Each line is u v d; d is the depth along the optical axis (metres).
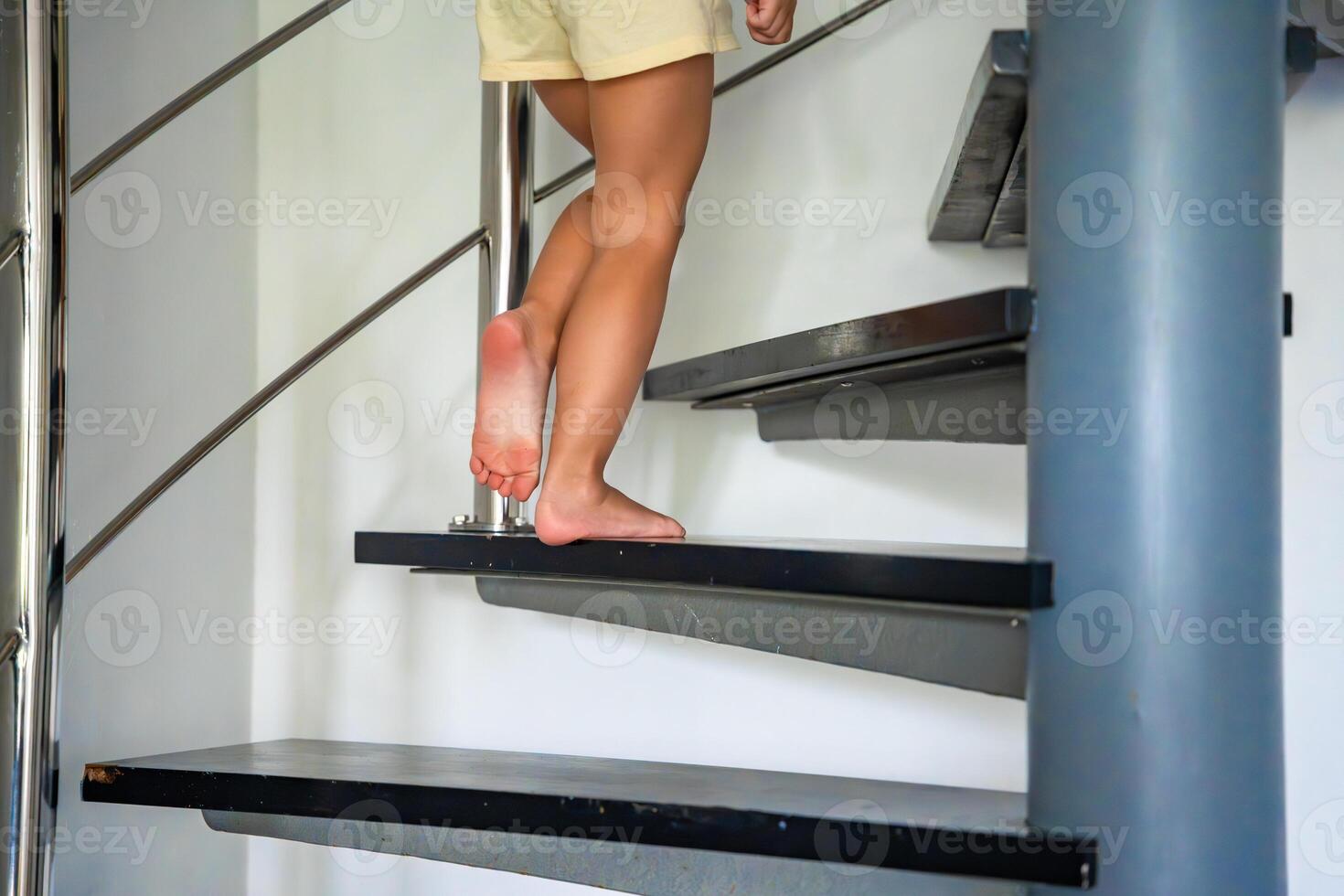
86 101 1.73
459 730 2.01
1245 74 1.07
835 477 1.85
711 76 1.40
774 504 1.88
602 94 1.36
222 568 2.02
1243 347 1.06
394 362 2.05
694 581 1.21
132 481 1.82
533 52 1.52
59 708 1.27
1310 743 1.65
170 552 1.90
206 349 1.97
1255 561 1.07
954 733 1.80
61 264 1.25
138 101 1.83
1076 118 1.06
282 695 2.07
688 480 1.92
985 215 1.65
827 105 1.87
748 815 1.12
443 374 2.02
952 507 1.80
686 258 1.92
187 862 1.95
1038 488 1.08
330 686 2.06
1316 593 1.65
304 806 1.35
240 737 2.05
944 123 1.81
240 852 2.07
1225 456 1.05
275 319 2.09
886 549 1.21
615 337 1.33
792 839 1.10
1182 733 1.04
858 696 1.84
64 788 1.69
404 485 2.03
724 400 1.71
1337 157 1.65
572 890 1.94
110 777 1.45
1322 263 1.65
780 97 1.89
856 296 1.84
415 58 2.06
